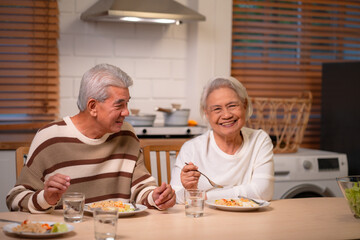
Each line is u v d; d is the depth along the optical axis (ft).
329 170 10.58
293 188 10.28
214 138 7.03
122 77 5.86
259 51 12.21
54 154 5.96
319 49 12.69
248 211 5.76
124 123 6.56
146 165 7.20
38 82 10.80
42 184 5.90
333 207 6.08
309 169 10.40
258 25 12.14
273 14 12.30
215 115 6.73
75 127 6.07
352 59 13.07
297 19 12.35
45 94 10.87
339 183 5.61
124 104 5.87
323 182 10.53
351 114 11.40
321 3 12.59
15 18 10.49
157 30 11.57
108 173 6.22
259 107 10.89
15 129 10.65
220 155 6.90
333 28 12.71
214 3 11.51
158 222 5.07
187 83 11.82
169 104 11.74
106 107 5.78
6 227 4.50
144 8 10.13
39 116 10.95
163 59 11.64
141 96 11.53
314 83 12.85
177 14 10.28
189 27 11.74
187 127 10.46
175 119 10.62
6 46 10.58
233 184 6.84
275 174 10.20
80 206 4.98
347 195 5.47
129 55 11.39
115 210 4.28
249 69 12.35
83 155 6.05
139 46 11.46
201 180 6.90
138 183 6.31
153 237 4.47
